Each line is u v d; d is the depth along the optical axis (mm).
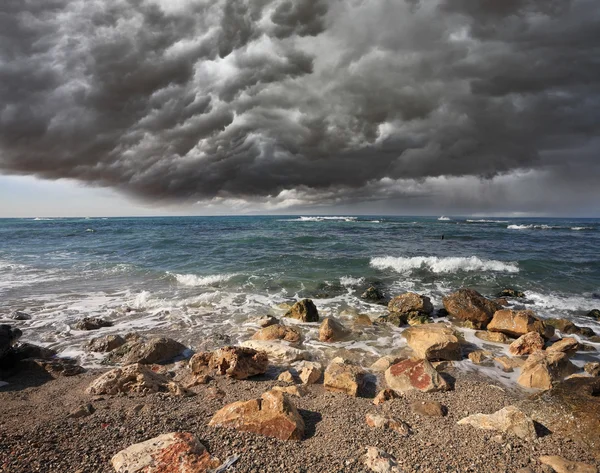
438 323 10164
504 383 7148
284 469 3934
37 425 4910
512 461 4223
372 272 18844
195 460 3906
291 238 34875
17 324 10688
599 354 8797
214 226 61062
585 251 25922
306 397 6297
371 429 4996
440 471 4008
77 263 21953
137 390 6387
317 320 11359
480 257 22922
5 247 30594
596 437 4543
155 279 17422
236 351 7547
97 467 3846
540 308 13055
